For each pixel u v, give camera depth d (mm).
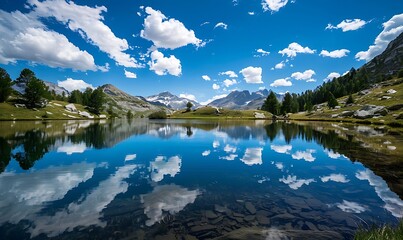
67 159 22125
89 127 64625
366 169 18859
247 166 19922
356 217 9844
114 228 8672
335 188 13930
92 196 12242
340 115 107375
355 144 32031
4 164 19703
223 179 15820
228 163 21094
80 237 8016
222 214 10070
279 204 11312
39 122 82312
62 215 9836
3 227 8727
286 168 19234
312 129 59062
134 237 8031
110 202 11391
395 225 9023
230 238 7895
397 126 56875
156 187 13906
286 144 33656
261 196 12469
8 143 31016
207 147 30781
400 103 82062
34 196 12172
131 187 13906
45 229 8578
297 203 11461
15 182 14727
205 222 9250
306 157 24062
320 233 8328
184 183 14828
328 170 18562
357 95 147875
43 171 17578
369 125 66438
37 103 116750
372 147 29312
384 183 14984
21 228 8641
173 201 11594
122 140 37781
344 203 11492
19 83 129500
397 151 26297
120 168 18812
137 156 24141
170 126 76750
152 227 8789
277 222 9305
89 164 20234
